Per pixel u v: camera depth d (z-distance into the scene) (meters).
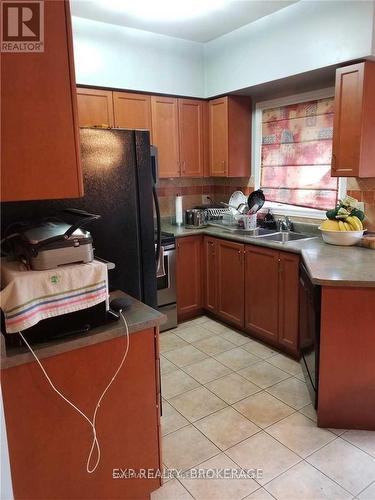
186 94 3.67
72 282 1.33
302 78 2.98
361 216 2.77
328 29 2.59
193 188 4.21
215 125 3.79
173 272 3.46
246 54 3.26
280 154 3.58
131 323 1.49
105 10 2.84
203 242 3.68
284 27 2.89
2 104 1.21
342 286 1.97
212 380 2.66
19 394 1.29
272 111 3.60
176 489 1.76
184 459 1.94
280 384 2.59
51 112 1.28
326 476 1.81
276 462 1.90
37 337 1.33
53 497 1.43
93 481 1.51
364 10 2.37
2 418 1.14
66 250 1.33
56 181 1.32
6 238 1.42
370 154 2.62
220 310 3.60
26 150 1.26
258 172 3.82
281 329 2.96
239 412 2.30
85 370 1.41
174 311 3.53
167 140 3.63
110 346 1.45
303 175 3.40
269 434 2.11
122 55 3.23
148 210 2.00
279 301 2.93
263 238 3.21
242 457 1.94
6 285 1.27
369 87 2.52
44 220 1.54
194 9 2.86
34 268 1.29
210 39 3.55
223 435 2.11
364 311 2.01
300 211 3.42
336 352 2.07
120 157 1.86
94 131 1.77
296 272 2.73
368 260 2.32
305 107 3.29
